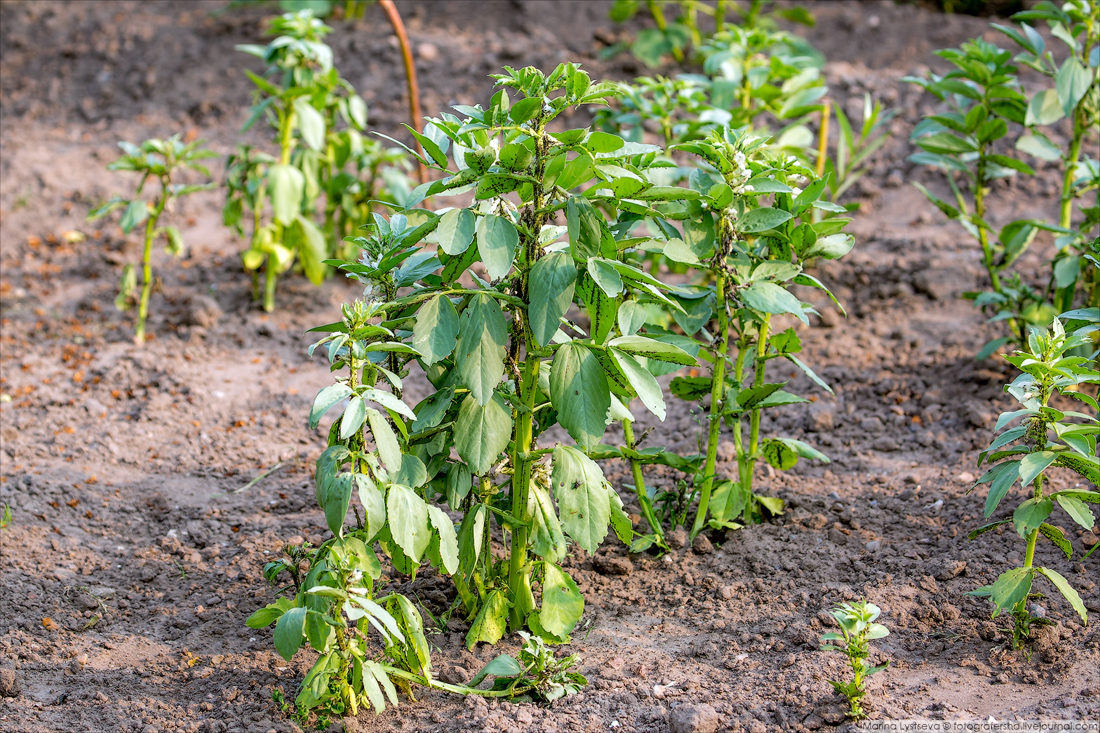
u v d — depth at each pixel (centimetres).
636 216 357
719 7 884
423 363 353
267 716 329
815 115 818
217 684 351
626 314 345
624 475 484
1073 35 519
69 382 597
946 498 443
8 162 831
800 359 601
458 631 374
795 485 473
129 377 602
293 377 611
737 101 722
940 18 927
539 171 312
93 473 507
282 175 618
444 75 906
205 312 665
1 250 751
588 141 301
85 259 740
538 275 310
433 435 350
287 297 698
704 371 562
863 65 899
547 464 354
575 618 348
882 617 363
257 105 658
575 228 307
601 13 989
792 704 320
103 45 970
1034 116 513
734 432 423
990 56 522
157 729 325
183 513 475
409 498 309
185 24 991
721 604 384
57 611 398
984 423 504
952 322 614
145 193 814
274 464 523
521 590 361
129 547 449
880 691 323
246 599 404
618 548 426
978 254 665
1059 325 325
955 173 754
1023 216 709
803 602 379
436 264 345
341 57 942
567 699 334
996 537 405
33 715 334
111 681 354
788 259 394
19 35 988
